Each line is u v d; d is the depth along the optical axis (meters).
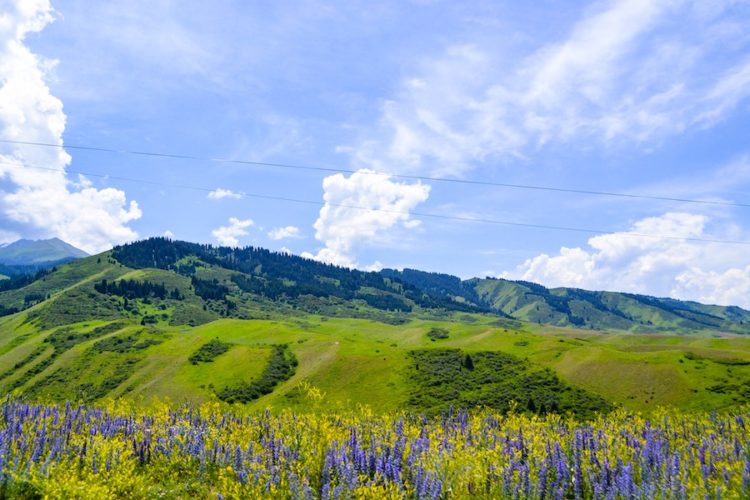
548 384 100.06
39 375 147.00
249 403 107.06
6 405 38.56
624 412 46.47
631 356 117.75
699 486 21.94
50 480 20.44
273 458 25.88
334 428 30.89
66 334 187.50
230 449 27.45
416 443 27.84
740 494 21.08
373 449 26.59
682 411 88.62
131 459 25.94
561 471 24.69
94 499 19.92
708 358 109.94
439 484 22.28
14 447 24.59
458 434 34.81
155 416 37.84
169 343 157.50
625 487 22.56
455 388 102.19
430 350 124.25
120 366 141.00
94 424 33.91
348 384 110.31
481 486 24.47
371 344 139.88
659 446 28.88
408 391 103.19
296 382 114.00
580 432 31.72
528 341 153.12
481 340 165.00
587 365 114.88
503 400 92.88
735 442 29.44
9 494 19.70
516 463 26.08
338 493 20.97
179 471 26.67
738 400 89.50
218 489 23.39
